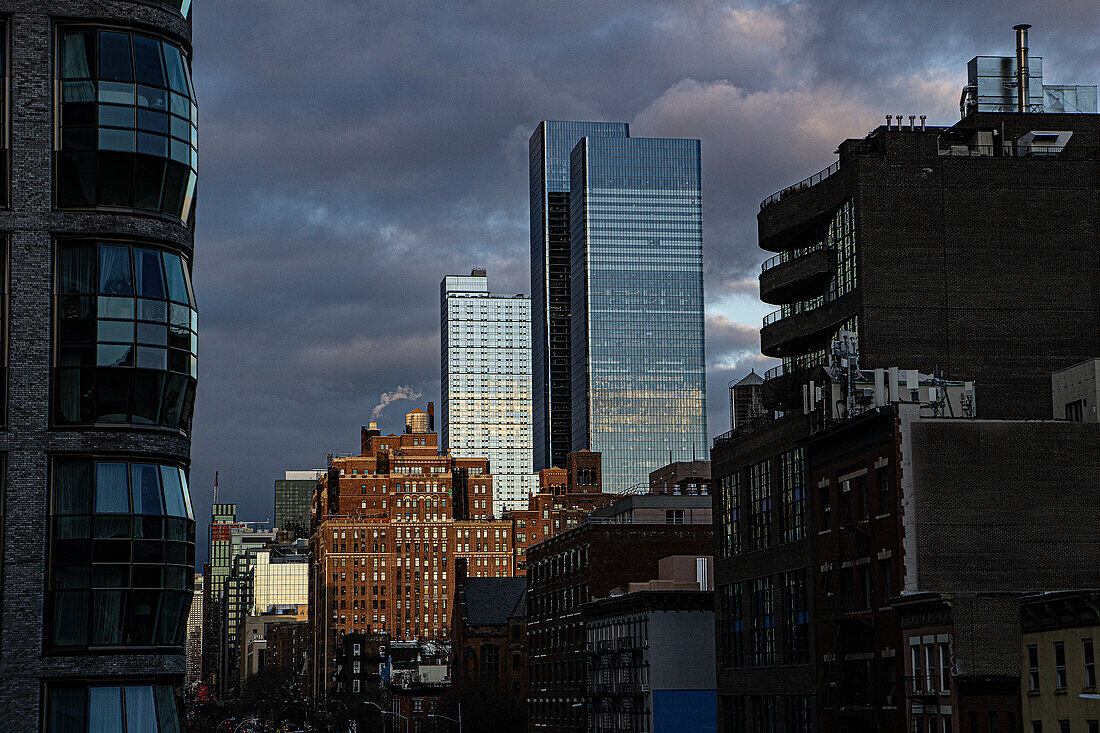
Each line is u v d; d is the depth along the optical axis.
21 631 44.00
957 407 84.31
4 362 45.25
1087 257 91.19
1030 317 90.06
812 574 88.31
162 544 46.31
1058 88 100.50
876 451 79.25
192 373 48.59
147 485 46.41
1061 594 63.00
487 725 160.75
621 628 121.44
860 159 90.25
